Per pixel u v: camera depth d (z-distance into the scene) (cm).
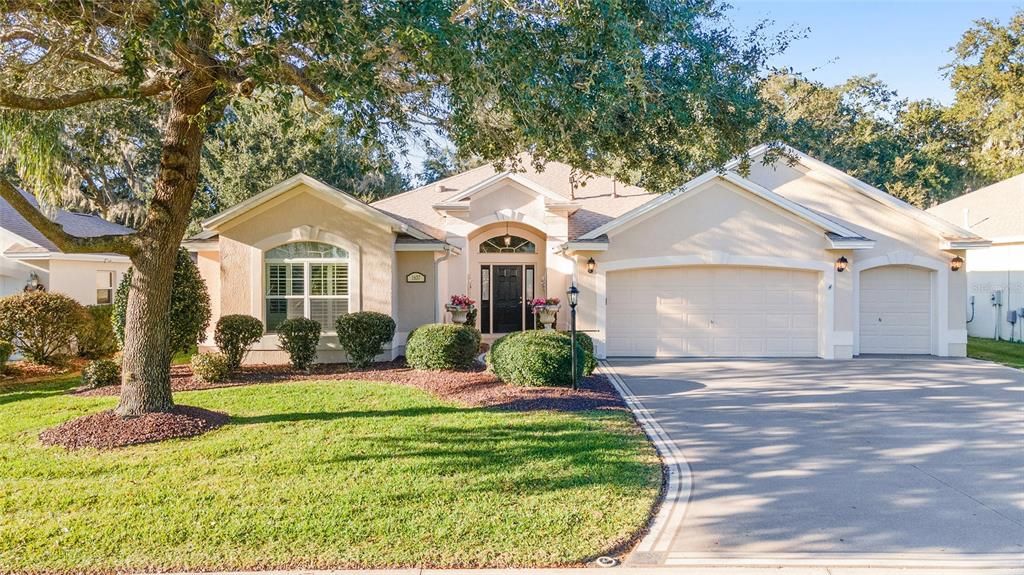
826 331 1609
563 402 1004
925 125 3753
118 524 519
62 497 582
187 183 874
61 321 1489
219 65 745
